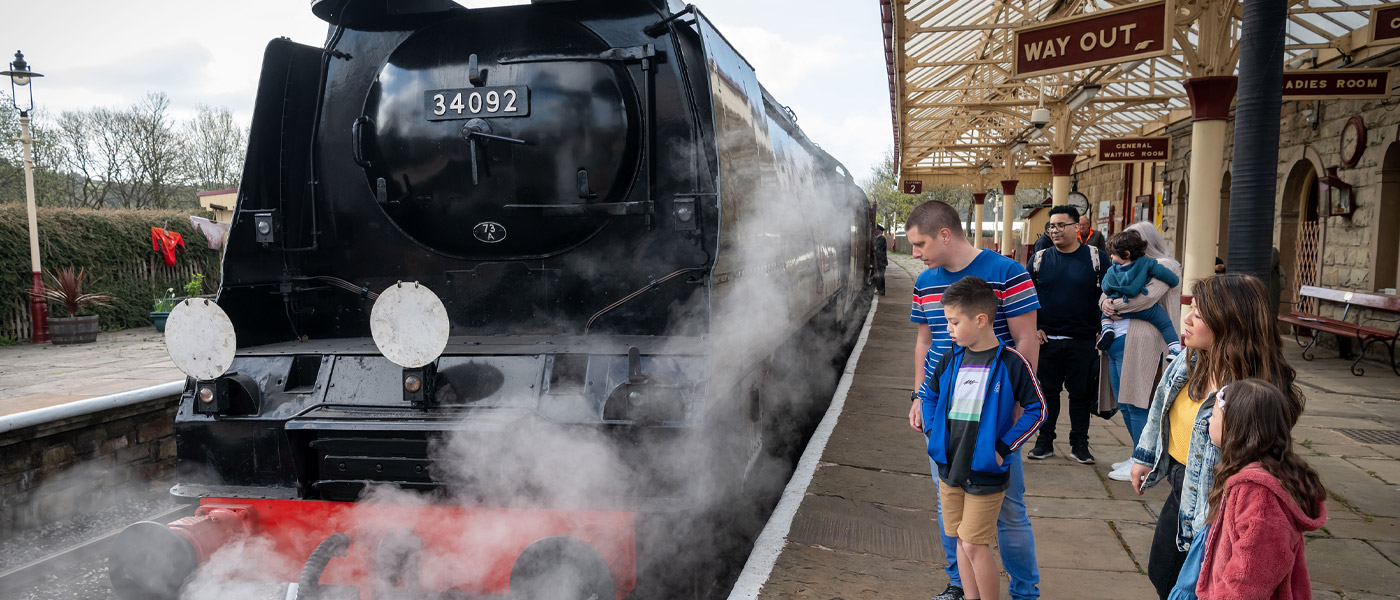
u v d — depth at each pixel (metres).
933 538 3.88
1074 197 19.36
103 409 5.32
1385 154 8.48
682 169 3.43
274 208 3.69
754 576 3.35
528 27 3.56
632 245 3.54
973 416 2.59
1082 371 4.87
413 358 2.91
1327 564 3.49
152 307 15.65
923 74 13.18
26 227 13.09
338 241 3.85
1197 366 2.33
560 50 3.50
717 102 3.26
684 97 3.40
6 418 4.71
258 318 3.61
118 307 14.92
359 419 2.93
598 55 3.43
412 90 3.59
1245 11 4.32
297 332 3.81
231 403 3.13
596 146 3.42
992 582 2.62
